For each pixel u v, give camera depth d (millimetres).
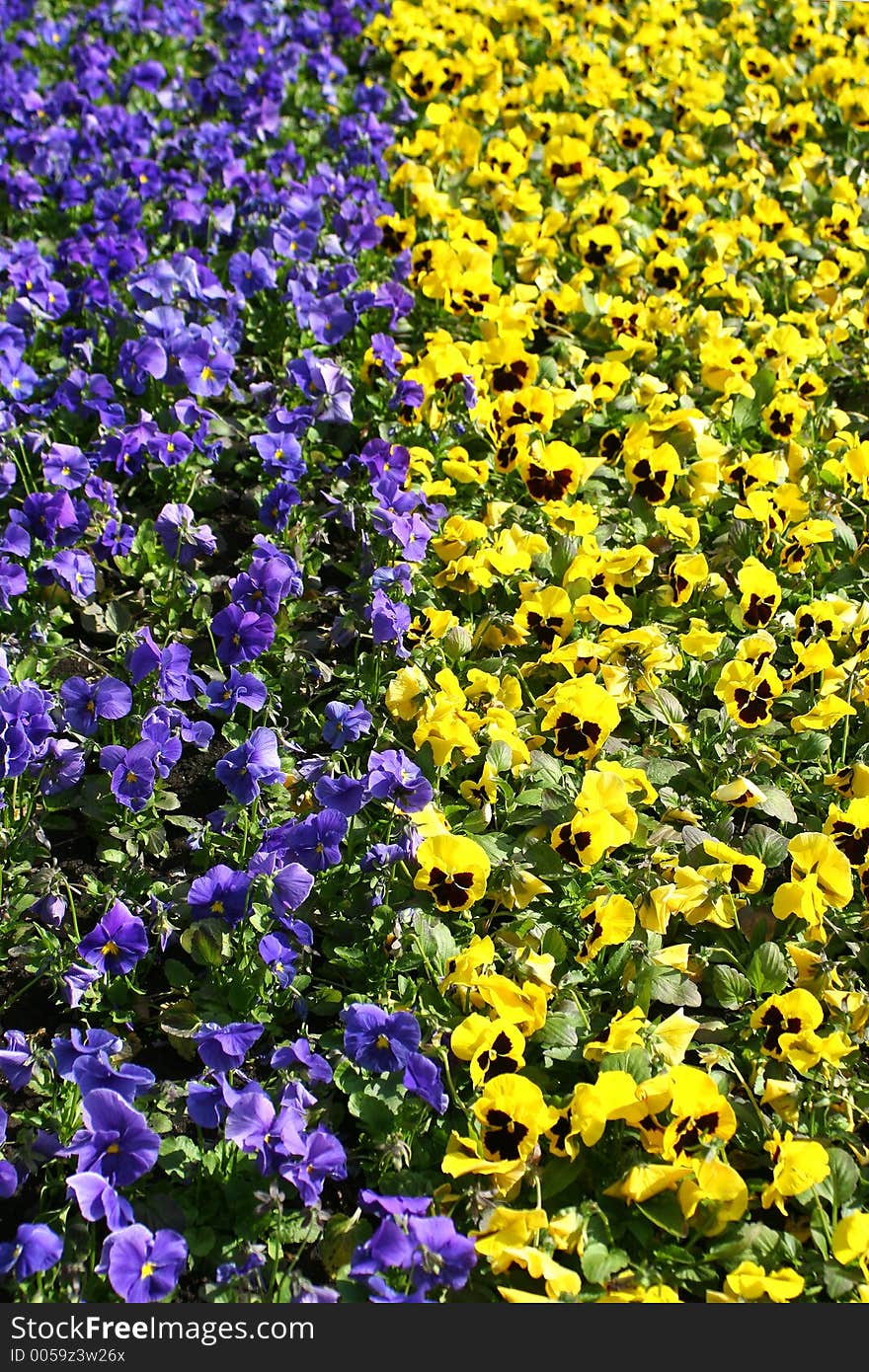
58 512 4266
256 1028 2928
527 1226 2662
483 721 3740
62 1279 2732
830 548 4746
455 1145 2867
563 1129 2990
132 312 5582
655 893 3240
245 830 3543
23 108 7676
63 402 4961
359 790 3430
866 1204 2941
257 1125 2748
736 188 6949
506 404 4844
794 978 3324
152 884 3543
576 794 3670
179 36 9062
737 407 5324
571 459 4633
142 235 6348
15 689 3492
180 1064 3281
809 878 3246
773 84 8383
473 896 3268
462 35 8562
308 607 4422
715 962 3453
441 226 6484
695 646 4070
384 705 4020
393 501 4383
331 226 6383
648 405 5074
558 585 4422
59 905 3357
